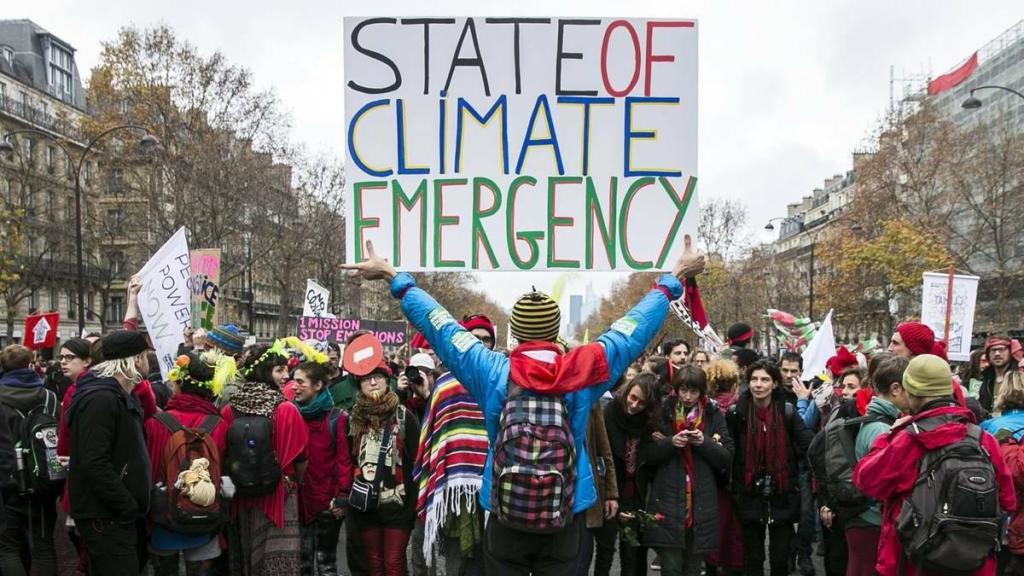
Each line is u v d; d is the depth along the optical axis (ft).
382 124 14.87
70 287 149.28
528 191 14.90
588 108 14.85
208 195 113.29
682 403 18.89
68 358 18.70
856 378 21.89
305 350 21.01
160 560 16.99
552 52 14.82
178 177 111.75
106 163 117.19
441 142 14.88
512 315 10.90
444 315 11.18
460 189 14.89
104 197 134.51
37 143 141.38
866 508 16.28
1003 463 13.20
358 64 14.82
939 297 30.19
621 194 14.90
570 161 14.88
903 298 136.26
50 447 18.90
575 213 14.90
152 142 86.89
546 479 9.74
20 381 19.21
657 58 14.82
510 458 9.95
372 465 18.56
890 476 13.10
